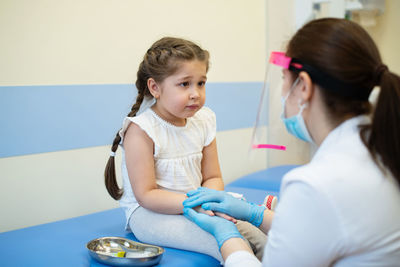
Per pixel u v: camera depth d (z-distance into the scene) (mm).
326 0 2479
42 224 1420
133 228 1248
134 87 1771
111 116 1698
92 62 1619
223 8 2209
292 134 923
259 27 2496
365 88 737
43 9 1462
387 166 700
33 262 1078
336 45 733
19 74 1420
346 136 743
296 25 2447
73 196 1607
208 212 1096
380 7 2951
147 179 1218
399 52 3262
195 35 2051
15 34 1399
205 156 1412
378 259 693
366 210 678
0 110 1382
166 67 1187
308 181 692
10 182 1430
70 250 1168
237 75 2348
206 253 1108
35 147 1479
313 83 768
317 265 707
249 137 2471
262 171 2264
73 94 1564
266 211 1119
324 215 677
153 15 1831
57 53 1513
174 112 1217
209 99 2148
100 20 1632
